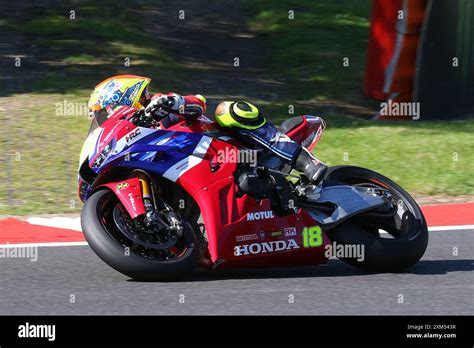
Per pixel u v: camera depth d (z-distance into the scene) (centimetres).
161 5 6950
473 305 1967
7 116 4056
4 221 2859
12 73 4828
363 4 7581
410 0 4747
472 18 4538
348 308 1928
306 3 7300
